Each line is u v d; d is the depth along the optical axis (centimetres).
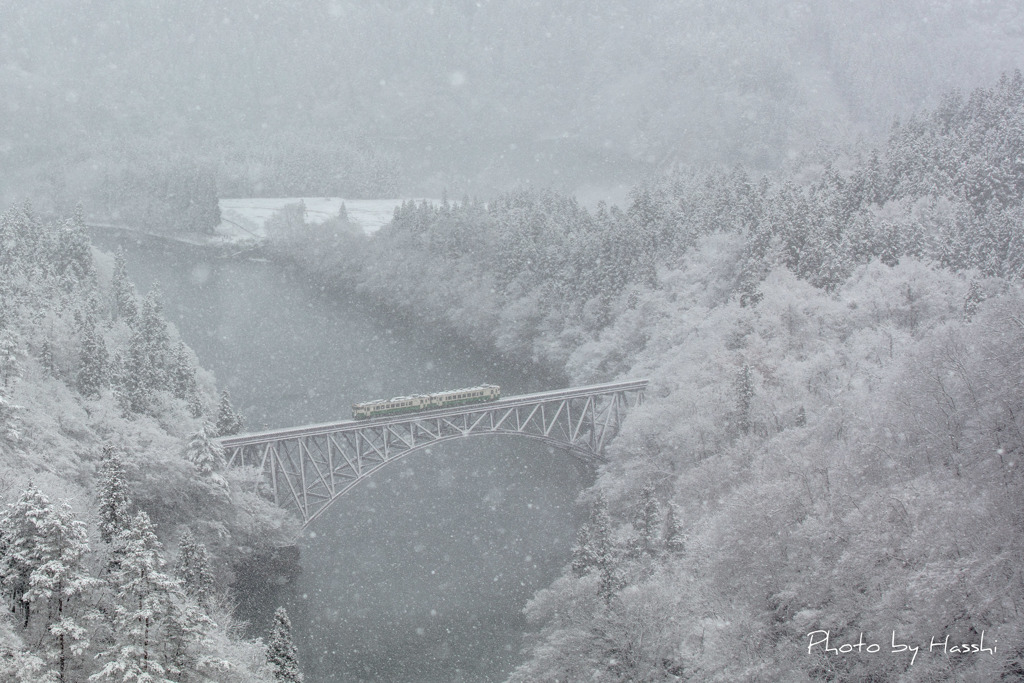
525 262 19575
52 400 9425
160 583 4462
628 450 10919
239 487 9538
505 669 8256
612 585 6481
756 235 14625
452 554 10400
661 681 5538
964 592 4772
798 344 11888
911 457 6431
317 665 8262
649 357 14538
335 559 10262
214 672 4672
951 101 19512
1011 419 5888
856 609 5244
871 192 16175
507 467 12888
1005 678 4450
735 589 5962
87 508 7438
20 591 4494
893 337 10944
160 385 11825
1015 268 12512
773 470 7231
